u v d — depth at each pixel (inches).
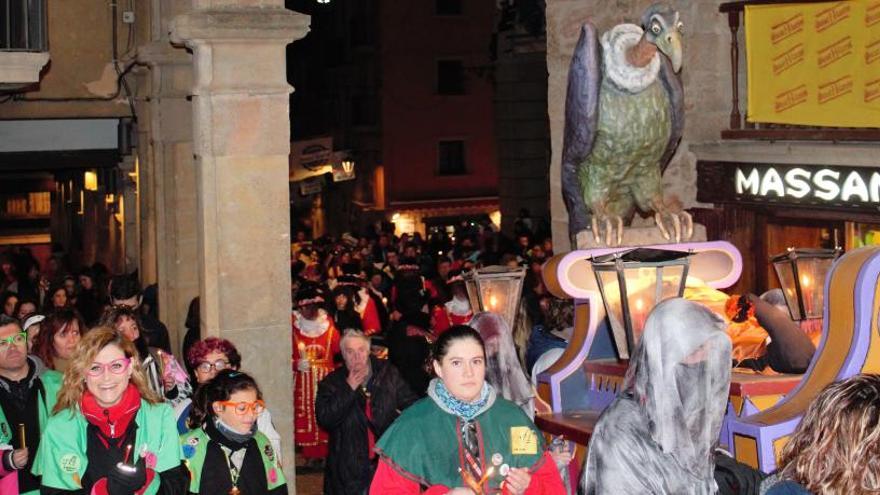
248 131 304.3
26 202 1031.6
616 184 286.8
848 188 365.4
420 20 1589.6
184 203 455.8
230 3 300.5
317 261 749.3
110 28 580.1
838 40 368.2
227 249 305.3
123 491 200.5
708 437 172.4
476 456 179.6
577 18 432.8
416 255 731.4
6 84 439.5
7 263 650.2
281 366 311.1
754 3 398.6
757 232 410.3
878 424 131.6
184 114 451.8
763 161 397.1
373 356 305.7
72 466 200.8
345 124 1656.0
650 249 241.8
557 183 445.4
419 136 1603.1
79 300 538.3
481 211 1632.6
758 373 228.8
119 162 607.8
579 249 270.5
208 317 305.1
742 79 419.5
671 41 263.4
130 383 205.8
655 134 279.3
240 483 216.4
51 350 277.3
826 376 203.3
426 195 1609.3
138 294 366.3
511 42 1130.0
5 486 230.8
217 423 217.3
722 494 177.3
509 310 277.1
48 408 239.3
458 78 1614.2
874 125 355.9
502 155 1259.8
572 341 259.1
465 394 179.0
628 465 171.5
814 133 373.7
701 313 172.4
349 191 1640.0
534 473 181.2
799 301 255.3
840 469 132.4
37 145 594.6
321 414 302.5
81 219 808.3
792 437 140.6
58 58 575.2
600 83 276.1
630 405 174.7
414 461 178.9
